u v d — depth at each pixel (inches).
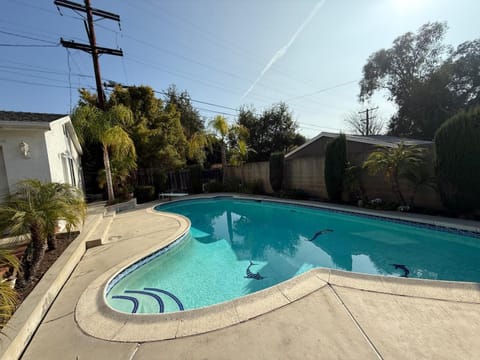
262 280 165.9
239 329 84.4
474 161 214.8
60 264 143.6
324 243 238.4
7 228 138.3
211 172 687.7
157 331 86.8
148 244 202.1
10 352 74.8
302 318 88.0
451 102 682.2
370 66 817.5
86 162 543.8
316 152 538.0
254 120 892.0
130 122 448.1
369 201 318.7
